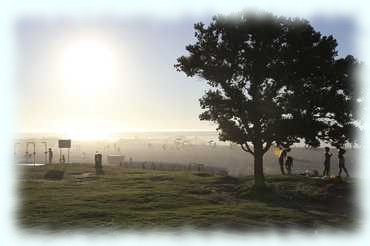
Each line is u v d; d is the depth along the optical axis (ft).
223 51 120.06
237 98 118.01
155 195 101.45
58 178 141.90
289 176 135.03
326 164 138.62
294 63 116.67
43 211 81.66
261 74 118.83
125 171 169.27
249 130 121.49
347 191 113.39
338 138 121.49
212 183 128.06
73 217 76.74
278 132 116.57
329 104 116.88
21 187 113.39
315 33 119.85
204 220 75.25
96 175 151.64
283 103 118.21
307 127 115.14
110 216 77.77
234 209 87.25
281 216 83.87
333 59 122.11
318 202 108.17
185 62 123.95
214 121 124.57
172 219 75.87
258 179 117.80
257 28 116.06
